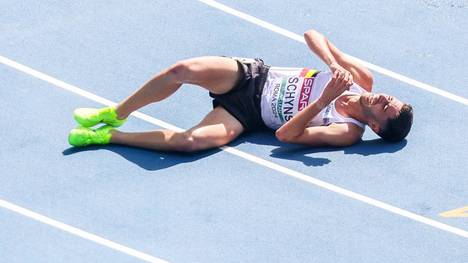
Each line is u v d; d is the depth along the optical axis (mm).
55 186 24578
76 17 29000
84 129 25438
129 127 26109
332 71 25203
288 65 27906
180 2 29641
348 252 23469
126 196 24438
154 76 25109
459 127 26578
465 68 28203
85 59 27828
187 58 28031
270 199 24562
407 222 24188
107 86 27156
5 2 29328
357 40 28828
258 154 25609
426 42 28859
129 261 23000
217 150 25688
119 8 29344
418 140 26141
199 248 23375
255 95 25828
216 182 24891
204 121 25703
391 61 28266
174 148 25438
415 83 27688
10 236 23422
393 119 25312
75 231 23609
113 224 23797
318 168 25281
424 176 25219
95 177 24828
